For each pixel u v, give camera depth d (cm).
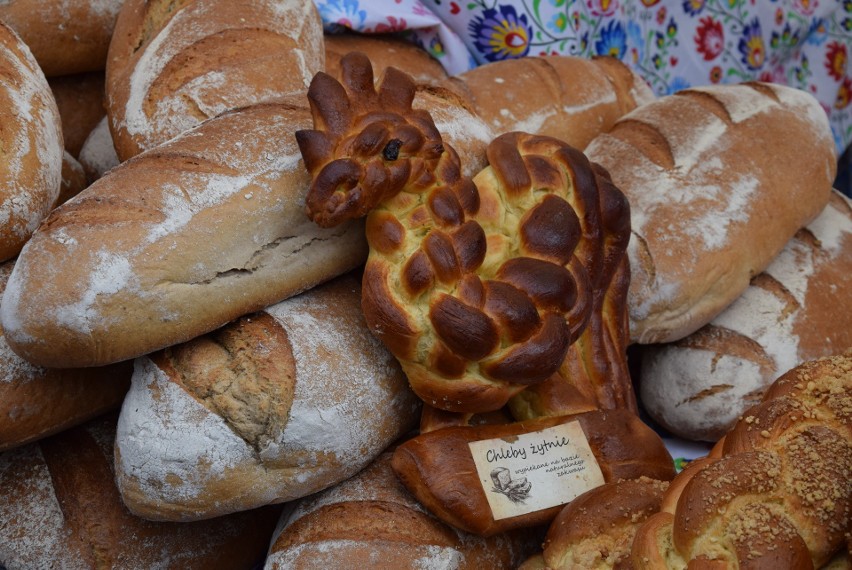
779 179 137
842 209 149
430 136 111
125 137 124
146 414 111
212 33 125
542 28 154
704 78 173
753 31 170
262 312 116
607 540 106
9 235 115
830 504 97
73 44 139
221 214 111
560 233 113
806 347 134
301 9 133
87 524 117
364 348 116
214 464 110
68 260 107
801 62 179
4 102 118
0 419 114
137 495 111
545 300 110
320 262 117
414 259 108
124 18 133
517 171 117
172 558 119
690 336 137
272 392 111
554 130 147
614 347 122
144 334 109
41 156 118
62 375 117
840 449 99
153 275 108
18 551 116
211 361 112
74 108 145
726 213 133
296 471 112
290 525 115
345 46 149
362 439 114
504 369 108
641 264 131
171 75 124
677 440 140
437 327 107
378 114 111
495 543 115
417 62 151
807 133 142
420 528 112
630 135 141
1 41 123
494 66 152
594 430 115
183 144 114
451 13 153
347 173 106
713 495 98
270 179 113
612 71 159
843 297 139
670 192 134
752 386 133
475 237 110
